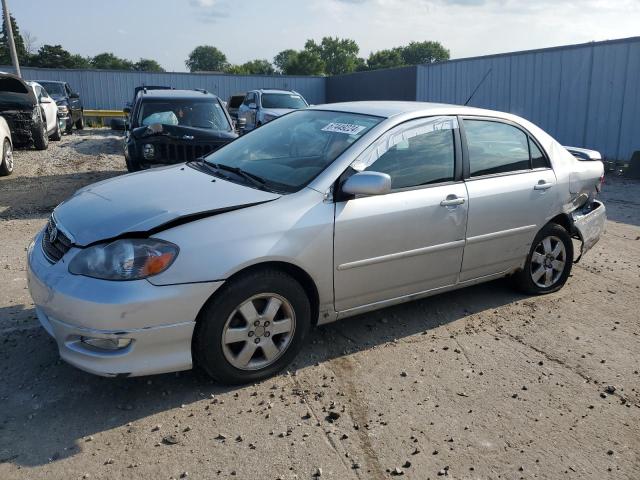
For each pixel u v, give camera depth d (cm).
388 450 300
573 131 1412
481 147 450
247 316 339
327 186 367
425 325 450
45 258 338
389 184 357
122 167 1247
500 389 363
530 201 472
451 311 478
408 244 400
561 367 395
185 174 414
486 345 421
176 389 346
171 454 289
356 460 291
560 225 519
